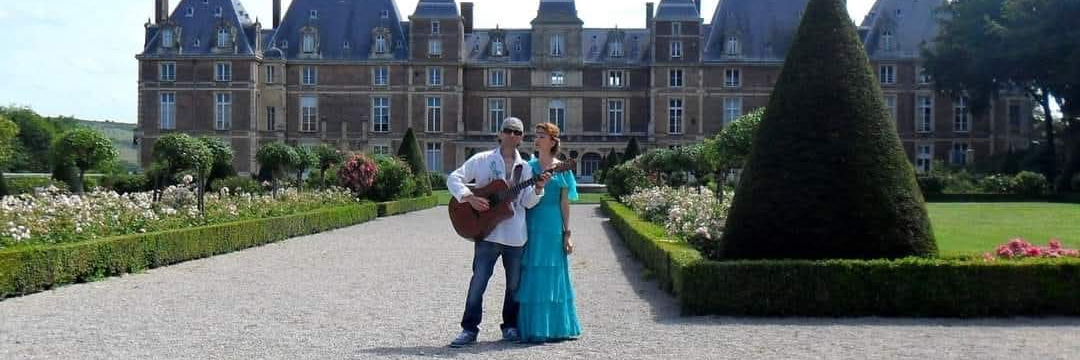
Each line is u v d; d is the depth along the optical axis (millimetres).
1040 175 64000
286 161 46781
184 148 32156
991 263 15055
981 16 75125
